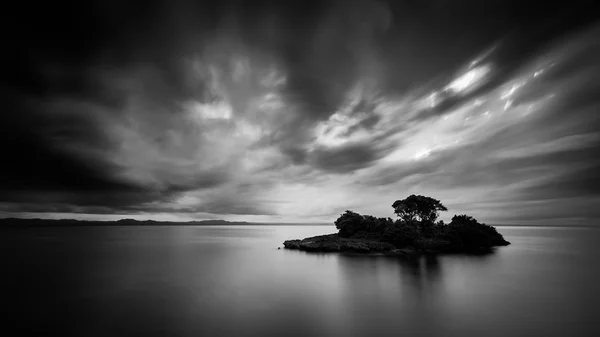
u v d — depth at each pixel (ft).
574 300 114.01
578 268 186.39
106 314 101.71
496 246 343.67
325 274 169.78
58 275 174.60
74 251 311.27
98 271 187.01
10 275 175.22
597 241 439.22
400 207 323.16
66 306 111.34
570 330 85.66
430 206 318.86
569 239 499.92
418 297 119.75
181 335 83.71
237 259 241.55
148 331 86.79
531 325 89.35
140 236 634.43
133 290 135.64
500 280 150.71
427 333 84.28
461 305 108.99
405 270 180.45
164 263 221.05
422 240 285.64
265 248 341.00
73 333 85.76
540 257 237.86
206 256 261.85
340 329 87.40
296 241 351.87
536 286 136.87
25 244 401.49
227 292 130.41
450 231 306.55
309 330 86.69
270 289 135.13
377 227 318.24
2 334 85.30
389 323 91.81
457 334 83.46
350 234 323.78
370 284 143.43
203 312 103.09
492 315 98.22
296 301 115.55
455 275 164.35
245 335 83.46
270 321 94.07
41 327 90.27
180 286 143.02
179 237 601.62
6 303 115.96
